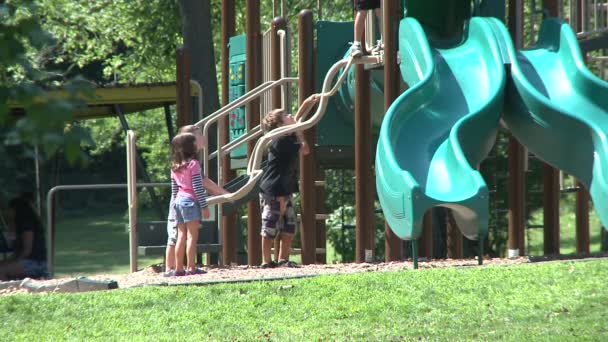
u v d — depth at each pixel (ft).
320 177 191.42
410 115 127.03
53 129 34.88
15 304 96.02
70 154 35.27
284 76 160.97
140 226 144.46
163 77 319.68
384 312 87.66
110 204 495.82
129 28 300.40
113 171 495.41
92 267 315.37
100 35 319.06
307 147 135.64
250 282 101.81
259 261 157.89
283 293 96.22
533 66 135.33
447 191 114.21
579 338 73.56
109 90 184.14
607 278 96.48
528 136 128.26
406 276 101.30
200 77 227.61
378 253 263.70
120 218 470.39
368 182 143.74
